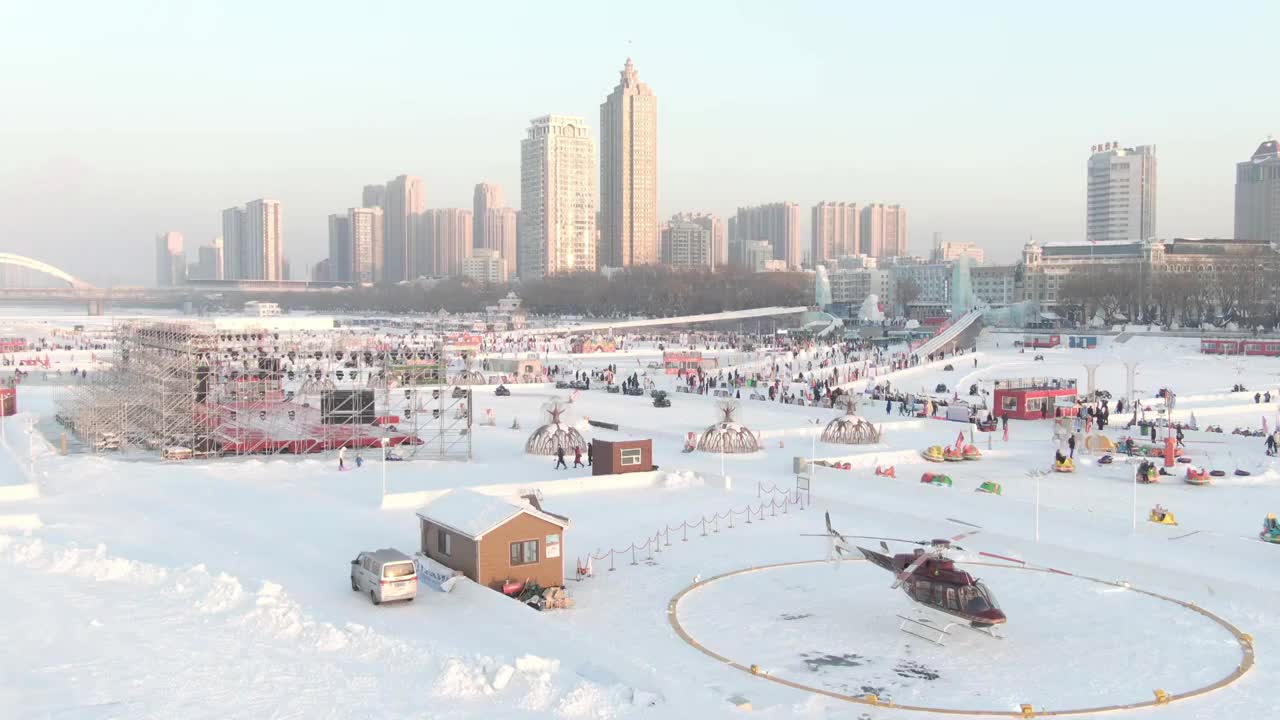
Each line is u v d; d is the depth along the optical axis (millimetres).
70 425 104750
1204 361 192625
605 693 33875
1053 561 53062
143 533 56906
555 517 47188
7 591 45094
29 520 57938
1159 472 81000
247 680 35312
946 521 60156
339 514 63312
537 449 89125
